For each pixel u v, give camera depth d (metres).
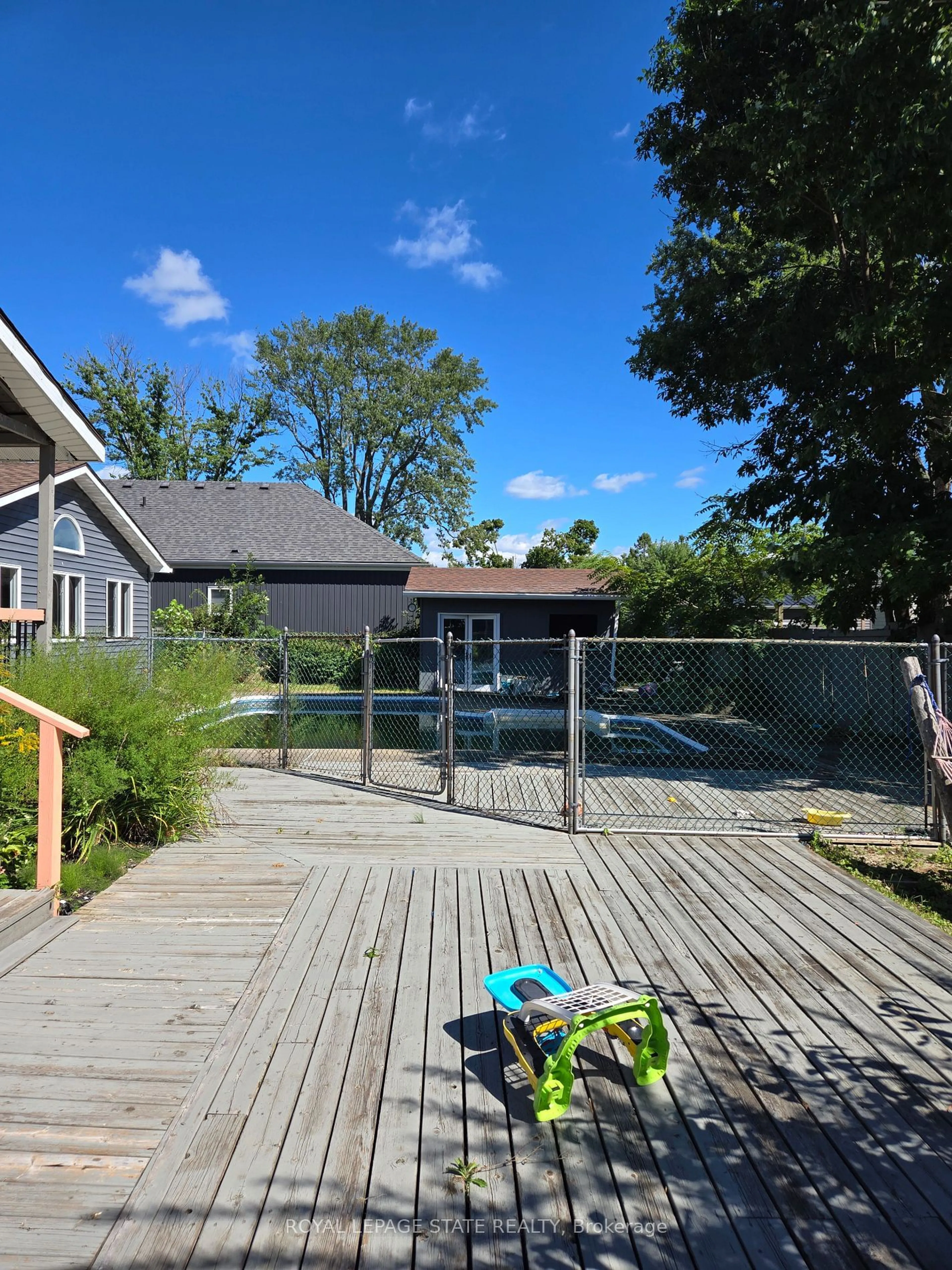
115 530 14.32
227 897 4.45
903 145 7.28
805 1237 1.92
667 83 11.38
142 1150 2.21
